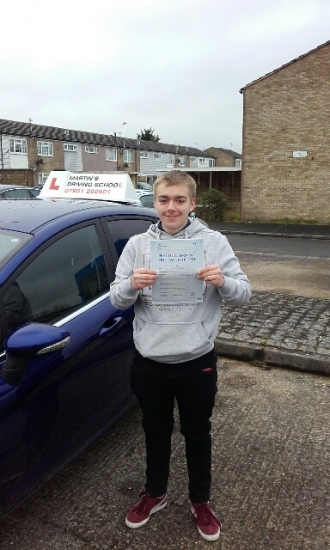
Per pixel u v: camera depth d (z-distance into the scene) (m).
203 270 1.82
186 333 1.97
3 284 2.14
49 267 2.44
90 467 2.77
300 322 5.00
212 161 63.81
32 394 2.11
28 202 3.17
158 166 53.09
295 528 2.30
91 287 2.69
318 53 16.05
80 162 43.62
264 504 2.47
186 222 2.01
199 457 2.19
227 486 2.61
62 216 2.75
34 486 2.19
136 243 2.06
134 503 2.48
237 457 2.88
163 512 2.40
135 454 2.90
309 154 16.80
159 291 1.87
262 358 4.30
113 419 2.79
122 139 51.41
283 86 16.70
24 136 39.31
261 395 3.71
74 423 2.42
